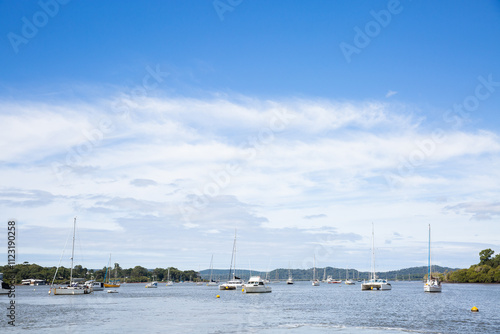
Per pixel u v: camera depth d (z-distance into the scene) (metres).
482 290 189.75
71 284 160.75
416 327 62.56
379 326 63.50
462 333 57.31
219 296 143.12
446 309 91.25
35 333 58.09
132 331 59.41
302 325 64.56
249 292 164.12
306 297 142.25
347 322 68.12
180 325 65.06
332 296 148.38
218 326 63.97
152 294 171.38
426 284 163.62
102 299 134.50
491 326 63.53
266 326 63.72
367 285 192.38
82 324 66.69
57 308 96.81
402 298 133.88
